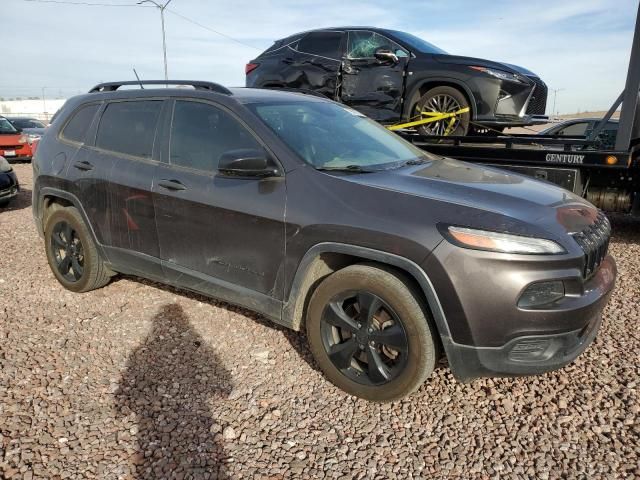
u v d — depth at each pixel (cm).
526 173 587
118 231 397
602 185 584
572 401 299
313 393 307
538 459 253
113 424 278
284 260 304
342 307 299
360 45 711
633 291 463
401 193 279
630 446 261
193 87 378
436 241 256
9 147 1480
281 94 392
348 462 252
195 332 382
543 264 249
